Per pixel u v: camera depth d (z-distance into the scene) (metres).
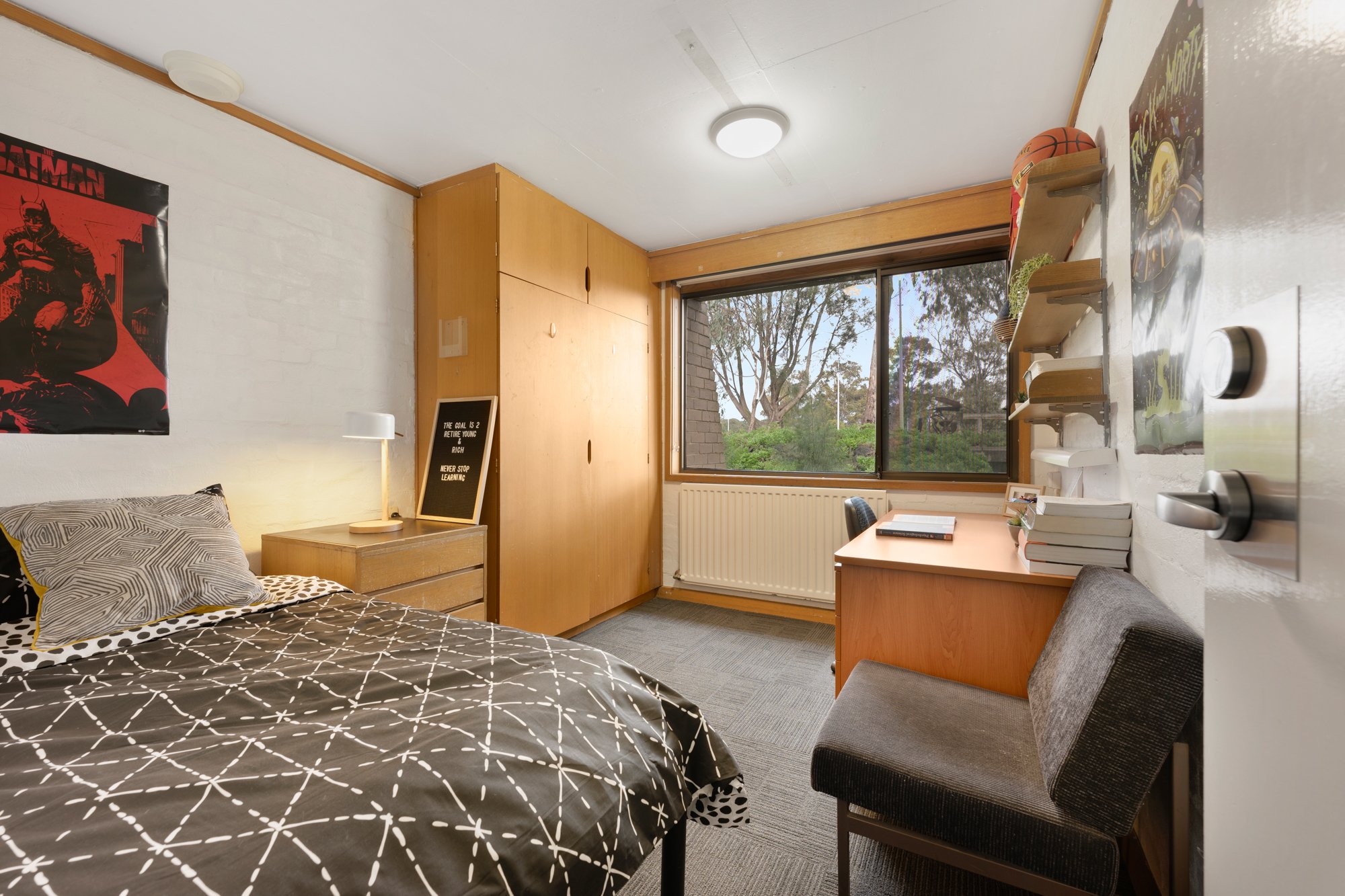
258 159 2.37
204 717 1.04
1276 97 0.47
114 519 1.66
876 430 3.53
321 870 0.68
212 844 0.69
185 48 1.97
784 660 2.87
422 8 1.80
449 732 0.95
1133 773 0.98
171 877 0.64
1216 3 0.58
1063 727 1.10
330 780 0.81
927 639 1.70
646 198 3.18
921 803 1.12
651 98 2.28
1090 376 1.66
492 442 2.75
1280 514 0.45
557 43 1.96
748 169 2.85
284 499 2.45
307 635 1.49
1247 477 0.51
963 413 3.32
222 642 1.45
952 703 1.43
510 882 0.79
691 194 3.14
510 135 2.54
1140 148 1.35
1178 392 1.11
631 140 2.58
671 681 2.62
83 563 1.52
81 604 1.44
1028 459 3.05
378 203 2.85
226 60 2.04
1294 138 0.45
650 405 4.00
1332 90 0.40
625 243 3.76
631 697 1.24
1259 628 0.49
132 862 0.66
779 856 1.52
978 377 3.29
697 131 2.52
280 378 2.44
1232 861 0.53
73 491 1.88
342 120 2.43
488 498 2.77
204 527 1.80
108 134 1.95
